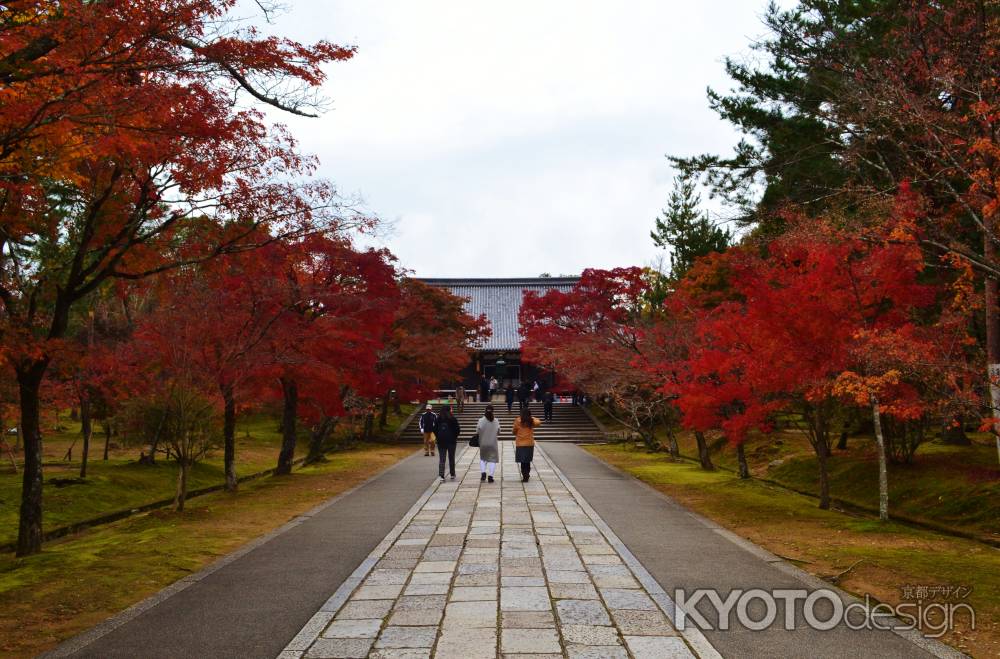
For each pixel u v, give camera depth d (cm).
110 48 675
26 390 1045
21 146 725
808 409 1419
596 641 537
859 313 1147
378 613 614
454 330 3988
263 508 1340
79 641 546
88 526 1529
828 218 1145
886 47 1112
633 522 1119
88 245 1029
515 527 1067
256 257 1170
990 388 1019
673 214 3891
